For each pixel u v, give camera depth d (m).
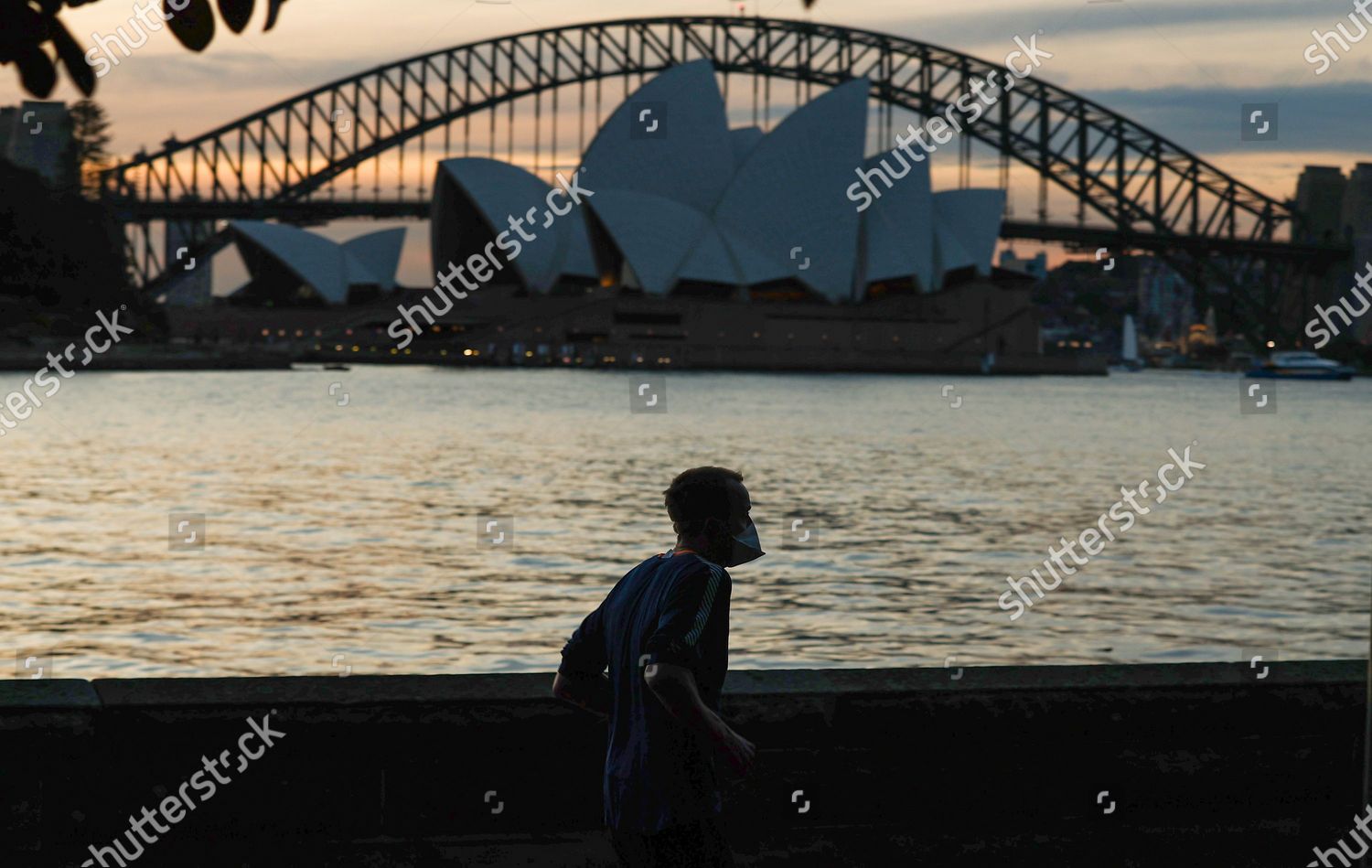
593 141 139.12
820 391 121.31
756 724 6.42
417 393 102.69
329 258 164.75
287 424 68.94
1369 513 38.56
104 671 16.83
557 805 6.36
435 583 23.67
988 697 6.54
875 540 30.83
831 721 6.45
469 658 17.88
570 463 50.97
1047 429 79.38
